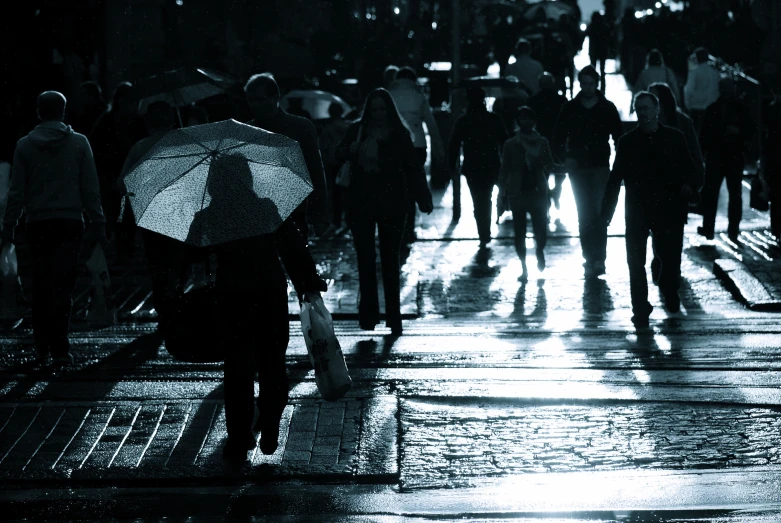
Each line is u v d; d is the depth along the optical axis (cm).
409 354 1240
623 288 1745
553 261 1983
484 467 843
